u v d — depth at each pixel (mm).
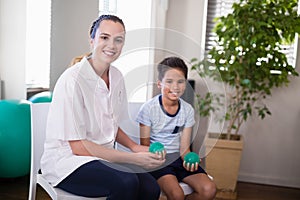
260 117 2805
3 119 2180
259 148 2842
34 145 1558
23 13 2393
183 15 2818
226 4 2875
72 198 1344
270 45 2443
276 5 2400
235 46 2439
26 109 2254
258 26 2350
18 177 2471
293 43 2791
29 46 2488
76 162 1330
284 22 2387
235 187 2516
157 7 2436
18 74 2465
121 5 1886
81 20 2670
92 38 1319
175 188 1441
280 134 2805
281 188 2773
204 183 1488
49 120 1379
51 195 1400
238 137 2631
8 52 2459
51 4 2668
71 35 2703
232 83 2520
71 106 1311
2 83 2496
